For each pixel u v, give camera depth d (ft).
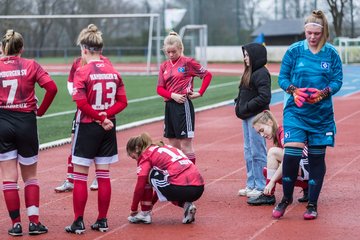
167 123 35.42
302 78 28.53
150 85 124.36
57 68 190.60
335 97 95.25
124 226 29.01
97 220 28.37
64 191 36.50
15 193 27.71
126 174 41.04
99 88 27.53
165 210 31.83
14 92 27.30
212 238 26.68
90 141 27.66
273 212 29.48
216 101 91.40
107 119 27.58
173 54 34.58
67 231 28.12
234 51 223.71
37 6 240.53
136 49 238.89
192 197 28.32
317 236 26.48
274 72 162.40
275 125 31.65
